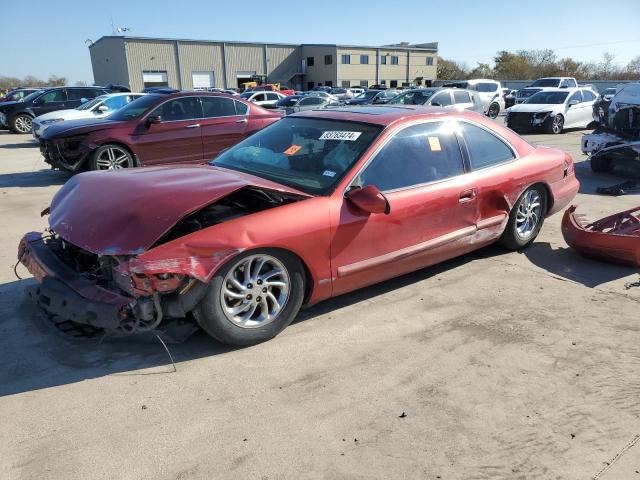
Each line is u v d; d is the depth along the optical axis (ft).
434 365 10.17
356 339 11.12
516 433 8.27
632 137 30.68
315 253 10.80
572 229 16.24
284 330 11.43
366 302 12.98
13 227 19.38
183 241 9.27
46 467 7.35
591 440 8.14
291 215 10.43
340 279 11.44
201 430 8.19
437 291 13.74
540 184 16.31
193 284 9.42
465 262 15.97
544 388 9.48
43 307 9.83
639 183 28.91
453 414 8.70
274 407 8.79
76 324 10.99
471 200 13.89
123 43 184.03
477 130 14.78
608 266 15.78
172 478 7.22
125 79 188.03
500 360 10.39
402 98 55.31
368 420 8.52
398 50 233.76
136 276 8.92
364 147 12.03
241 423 8.38
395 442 8.01
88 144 27.25
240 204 11.69
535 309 12.73
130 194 10.32
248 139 14.64
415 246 12.73
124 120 28.81
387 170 12.20
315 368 9.99
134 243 9.04
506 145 15.53
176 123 29.37
